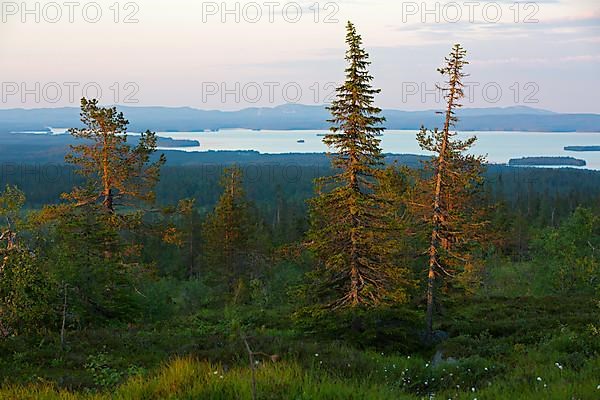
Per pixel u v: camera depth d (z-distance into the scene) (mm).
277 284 35000
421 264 24688
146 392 8812
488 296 32656
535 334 20188
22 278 18312
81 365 15914
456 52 20484
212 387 8508
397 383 11352
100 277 23781
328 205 19531
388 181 20469
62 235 24625
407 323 20078
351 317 19500
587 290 31781
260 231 59844
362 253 19547
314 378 9406
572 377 10586
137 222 31953
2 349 16562
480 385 12102
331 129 19156
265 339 17219
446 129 21109
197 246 58500
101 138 31609
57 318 20844
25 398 8961
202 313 29094
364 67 18656
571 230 33812
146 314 26484
